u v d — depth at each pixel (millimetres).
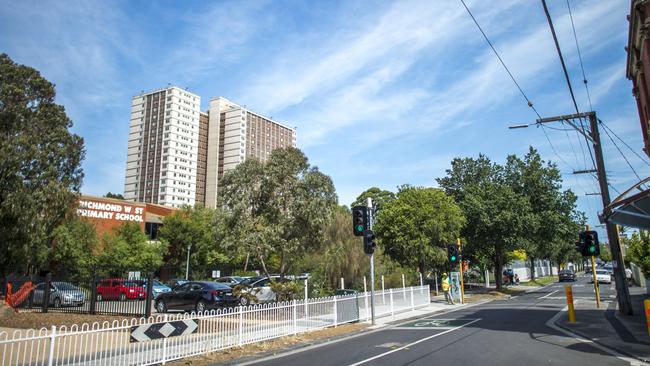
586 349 10766
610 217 13789
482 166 39406
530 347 11078
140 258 42562
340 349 11867
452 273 27984
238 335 12430
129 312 17938
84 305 19266
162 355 10125
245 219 21734
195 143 134125
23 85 29156
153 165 129875
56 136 29422
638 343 11383
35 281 21047
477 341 12188
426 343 12188
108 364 8875
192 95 134750
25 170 27859
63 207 29141
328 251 27984
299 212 21750
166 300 20797
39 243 29859
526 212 35062
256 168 22391
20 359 9297
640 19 14750
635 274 43594
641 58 16359
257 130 140375
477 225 35281
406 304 22969
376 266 29547
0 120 27547
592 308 21484
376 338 13766
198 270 51719
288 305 14594
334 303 17078
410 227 30875
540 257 64938
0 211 26359
